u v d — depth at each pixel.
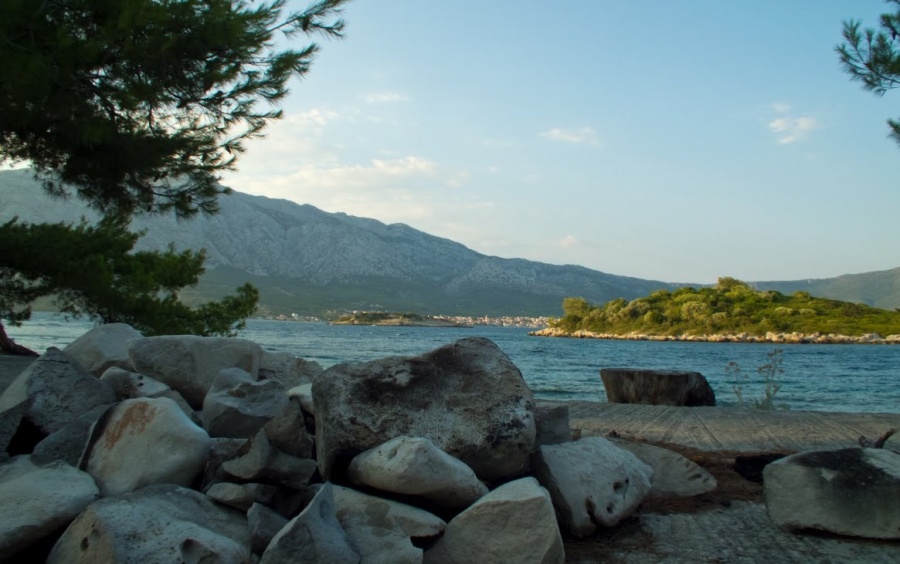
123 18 6.78
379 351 48.50
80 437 3.85
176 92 8.12
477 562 3.16
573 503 3.91
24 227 12.40
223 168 9.44
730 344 95.88
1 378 7.79
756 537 3.99
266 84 8.66
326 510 3.02
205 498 3.37
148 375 5.62
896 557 3.67
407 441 3.47
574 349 68.31
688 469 5.00
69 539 2.89
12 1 6.27
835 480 4.05
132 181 9.16
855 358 53.34
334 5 8.55
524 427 3.94
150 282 14.00
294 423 3.54
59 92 7.13
